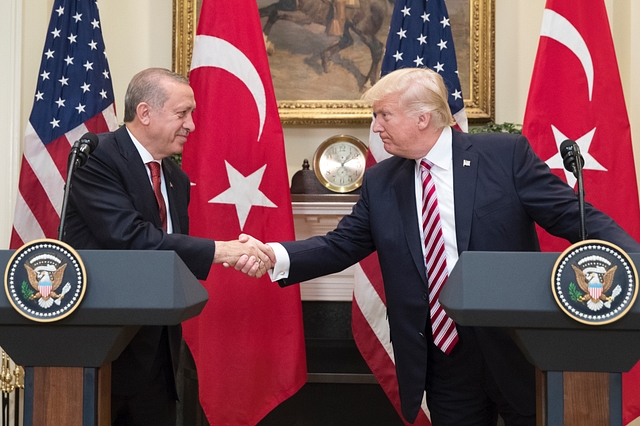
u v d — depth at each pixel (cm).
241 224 303
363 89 398
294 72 400
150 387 227
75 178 222
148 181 234
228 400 301
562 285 142
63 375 152
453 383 218
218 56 310
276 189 308
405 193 226
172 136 239
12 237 318
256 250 229
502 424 367
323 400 380
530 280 145
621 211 303
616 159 305
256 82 312
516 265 146
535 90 311
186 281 151
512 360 206
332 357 382
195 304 154
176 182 253
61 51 328
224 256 224
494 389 213
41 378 152
